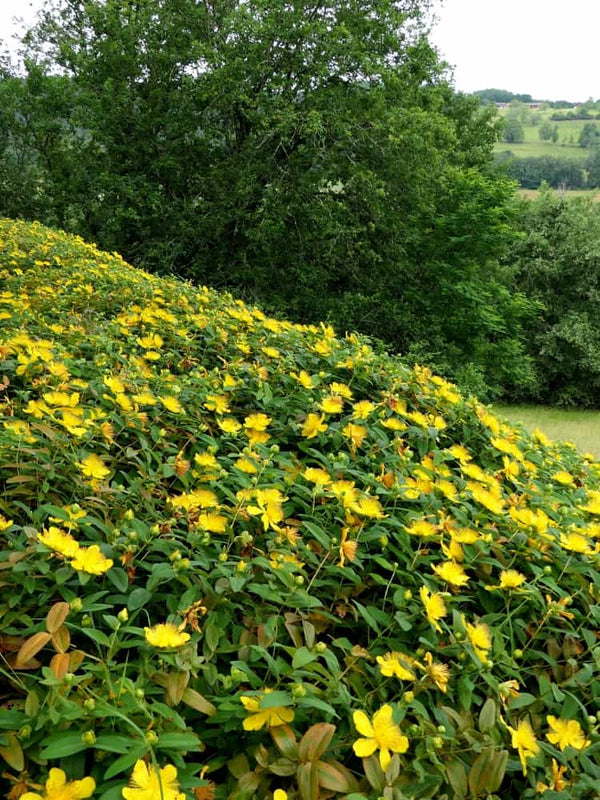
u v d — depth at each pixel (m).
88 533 1.64
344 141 13.33
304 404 2.76
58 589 1.47
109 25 14.89
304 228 14.42
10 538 1.58
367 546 1.87
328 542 1.69
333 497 1.97
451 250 15.19
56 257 5.57
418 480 2.17
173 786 1.07
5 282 4.65
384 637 1.57
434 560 1.92
